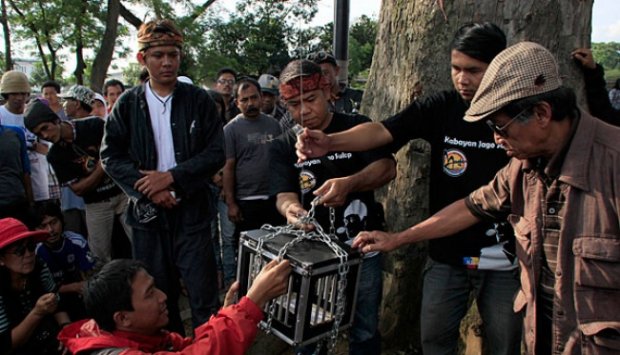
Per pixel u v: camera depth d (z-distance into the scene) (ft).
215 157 9.45
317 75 7.61
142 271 5.90
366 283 8.04
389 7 10.66
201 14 62.80
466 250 7.43
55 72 73.26
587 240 4.76
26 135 15.37
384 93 10.78
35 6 58.59
